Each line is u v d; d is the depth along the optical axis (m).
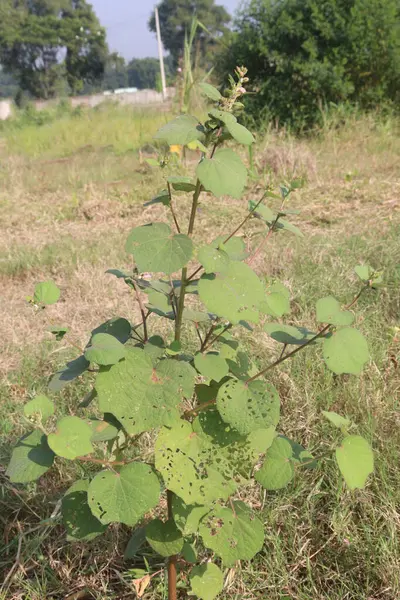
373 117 6.01
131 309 2.51
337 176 4.53
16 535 1.40
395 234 3.03
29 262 3.23
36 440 0.90
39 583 1.26
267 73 6.43
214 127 0.85
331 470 1.44
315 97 6.14
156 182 4.80
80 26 35.91
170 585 1.11
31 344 2.29
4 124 13.51
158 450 0.91
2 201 4.74
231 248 1.04
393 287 2.36
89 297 2.72
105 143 7.68
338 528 1.29
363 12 5.84
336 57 5.96
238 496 1.41
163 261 0.86
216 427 0.95
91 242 3.55
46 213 4.39
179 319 1.03
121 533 1.36
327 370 1.84
